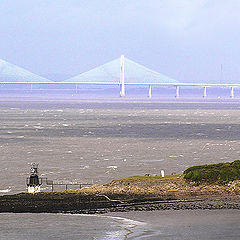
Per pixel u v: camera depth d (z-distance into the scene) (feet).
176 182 524.11
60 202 439.63
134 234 299.79
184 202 428.56
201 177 516.73
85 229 316.40
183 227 318.24
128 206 416.46
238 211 377.91
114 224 333.01
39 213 386.73
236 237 286.87
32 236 296.71
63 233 304.91
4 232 308.60
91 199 454.81
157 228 316.19
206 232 301.43
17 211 398.21
